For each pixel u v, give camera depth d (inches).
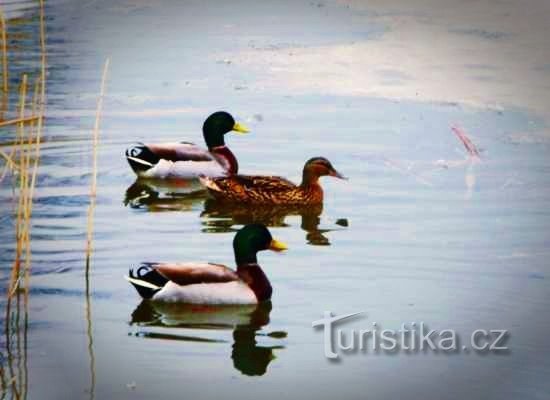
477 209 619.2
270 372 417.4
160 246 555.2
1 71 903.1
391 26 1094.4
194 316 472.1
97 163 701.3
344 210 629.9
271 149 744.3
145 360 424.5
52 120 783.7
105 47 1008.9
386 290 496.7
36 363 420.8
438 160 711.7
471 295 490.0
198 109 825.5
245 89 882.1
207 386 404.5
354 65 954.1
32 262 522.3
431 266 527.2
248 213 630.5
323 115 815.1
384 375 417.7
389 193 653.9
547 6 1172.5
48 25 1088.8
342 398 396.8
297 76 920.9
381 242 565.3
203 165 700.0
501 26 1087.0
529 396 398.3
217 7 1197.7
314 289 498.3
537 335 450.0
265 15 1154.7
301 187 647.1
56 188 647.8
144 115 805.9
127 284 501.0
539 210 614.5
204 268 482.6
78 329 451.5
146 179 690.8
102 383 403.5
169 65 952.9
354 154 725.9
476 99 853.2
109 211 614.2
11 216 590.6
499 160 711.1
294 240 573.6
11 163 477.7
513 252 546.3
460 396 399.9
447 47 1008.9
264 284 484.1
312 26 1099.3
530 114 813.2
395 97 860.6
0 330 446.9
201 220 609.9
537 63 952.9
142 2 1220.5
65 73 914.7
